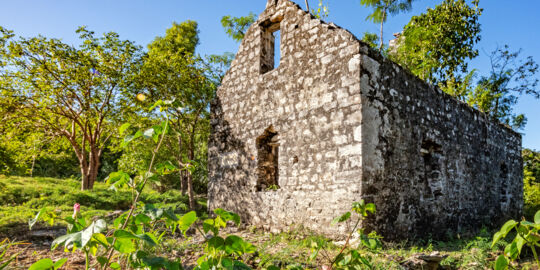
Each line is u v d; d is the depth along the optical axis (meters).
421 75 12.84
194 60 13.16
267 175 7.62
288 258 4.29
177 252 4.52
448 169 7.58
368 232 5.41
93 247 1.56
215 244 1.66
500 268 1.47
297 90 6.84
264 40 8.07
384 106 6.14
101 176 23.72
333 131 6.07
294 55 7.04
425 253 4.89
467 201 8.13
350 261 2.08
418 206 6.52
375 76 6.07
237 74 8.37
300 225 6.28
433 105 7.46
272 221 6.89
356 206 2.16
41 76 11.93
